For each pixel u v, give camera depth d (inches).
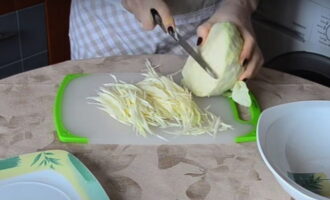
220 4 40.9
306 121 26.8
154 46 43.0
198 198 23.4
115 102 29.6
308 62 51.0
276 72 35.7
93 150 26.6
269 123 25.7
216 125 28.5
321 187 23.9
